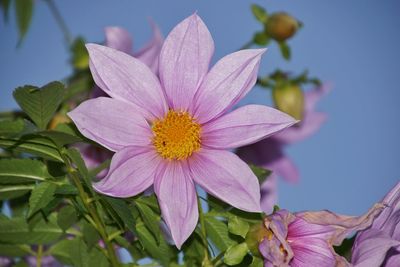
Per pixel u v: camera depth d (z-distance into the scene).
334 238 0.81
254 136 0.82
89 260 0.82
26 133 0.77
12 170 0.80
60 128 0.82
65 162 0.80
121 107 0.82
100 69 0.82
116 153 0.80
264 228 0.81
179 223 0.80
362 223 0.80
